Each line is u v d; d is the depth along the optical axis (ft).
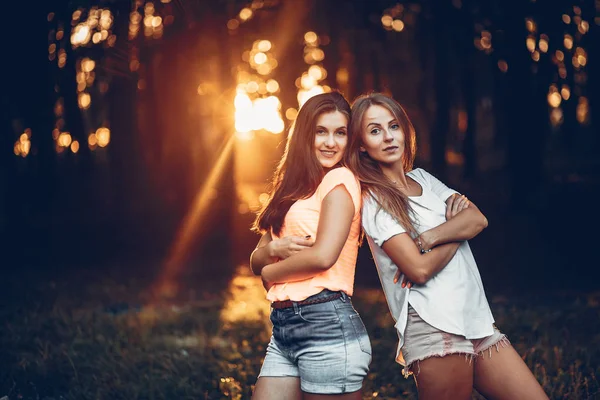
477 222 11.86
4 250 51.90
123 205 64.80
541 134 57.36
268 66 52.31
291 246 11.36
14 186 54.80
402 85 65.05
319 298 11.26
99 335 24.12
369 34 51.98
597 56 42.60
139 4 33.24
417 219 11.99
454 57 59.88
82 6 32.63
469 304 11.78
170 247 54.80
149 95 57.93
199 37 38.63
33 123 46.80
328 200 11.29
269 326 25.84
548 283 35.91
